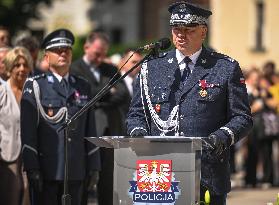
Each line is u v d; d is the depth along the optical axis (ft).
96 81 73.41
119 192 44.14
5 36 81.82
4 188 65.21
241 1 268.00
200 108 47.70
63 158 59.36
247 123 47.44
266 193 104.47
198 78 47.98
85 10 332.60
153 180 43.39
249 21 266.98
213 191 47.26
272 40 264.72
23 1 230.07
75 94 60.64
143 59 49.11
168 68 48.55
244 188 110.52
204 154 47.09
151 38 328.90
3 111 64.69
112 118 72.28
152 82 48.67
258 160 117.50
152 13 329.11
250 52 266.98
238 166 127.34
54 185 59.77
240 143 119.03
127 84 74.28
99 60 74.08
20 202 65.62
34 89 59.88
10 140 64.80
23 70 64.95
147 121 48.88
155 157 43.34
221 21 269.85
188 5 47.70
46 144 59.52
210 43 271.69
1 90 64.95
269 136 111.34
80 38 187.42
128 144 43.70
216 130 47.83
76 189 60.39
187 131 47.70
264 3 265.95
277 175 122.62
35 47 75.56
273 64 117.29
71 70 73.61
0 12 227.81
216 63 48.21
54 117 59.67
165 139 43.06
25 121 59.41
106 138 44.14
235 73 47.98
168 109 48.08
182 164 43.11
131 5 332.39
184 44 48.03
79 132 60.18
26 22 231.09
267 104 111.75
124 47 204.95
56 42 60.64
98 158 61.72
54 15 312.29
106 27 333.01
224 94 47.93
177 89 48.11
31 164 58.75
